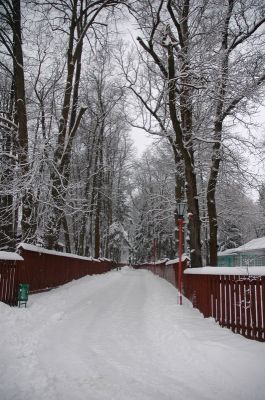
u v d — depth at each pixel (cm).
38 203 1622
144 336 788
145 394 469
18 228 2056
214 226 1564
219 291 845
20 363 561
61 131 1711
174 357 633
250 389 484
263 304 673
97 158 3272
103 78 3117
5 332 730
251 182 1630
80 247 3244
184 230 2430
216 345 638
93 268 3114
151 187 4434
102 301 1339
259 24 1409
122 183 4766
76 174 3312
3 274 1082
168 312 1036
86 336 766
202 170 1959
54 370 542
